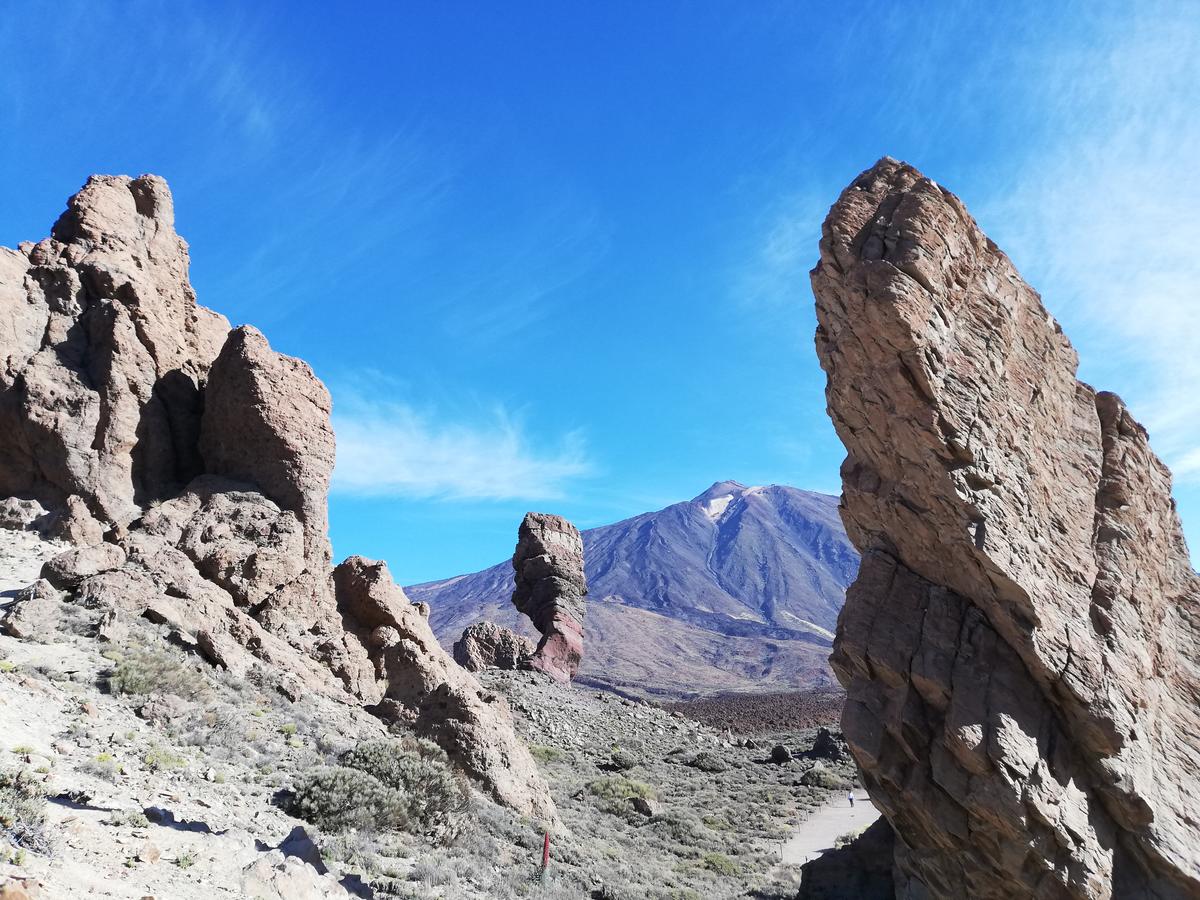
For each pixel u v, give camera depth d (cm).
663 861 3105
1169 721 1528
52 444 3319
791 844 3856
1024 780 1316
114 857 1066
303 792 1853
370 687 3194
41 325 3597
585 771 5094
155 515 3184
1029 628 1377
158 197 4234
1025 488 1473
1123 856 1384
